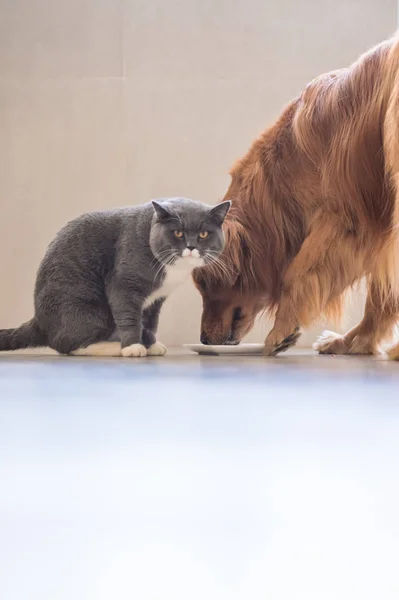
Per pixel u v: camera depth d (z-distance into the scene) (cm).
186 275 423
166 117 672
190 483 113
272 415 183
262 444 145
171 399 217
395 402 208
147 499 104
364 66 401
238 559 77
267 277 442
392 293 425
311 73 666
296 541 84
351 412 188
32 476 119
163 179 675
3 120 677
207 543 83
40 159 677
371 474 118
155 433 158
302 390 240
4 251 678
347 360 391
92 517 95
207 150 673
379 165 398
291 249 434
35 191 678
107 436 154
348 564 76
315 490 108
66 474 120
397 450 138
